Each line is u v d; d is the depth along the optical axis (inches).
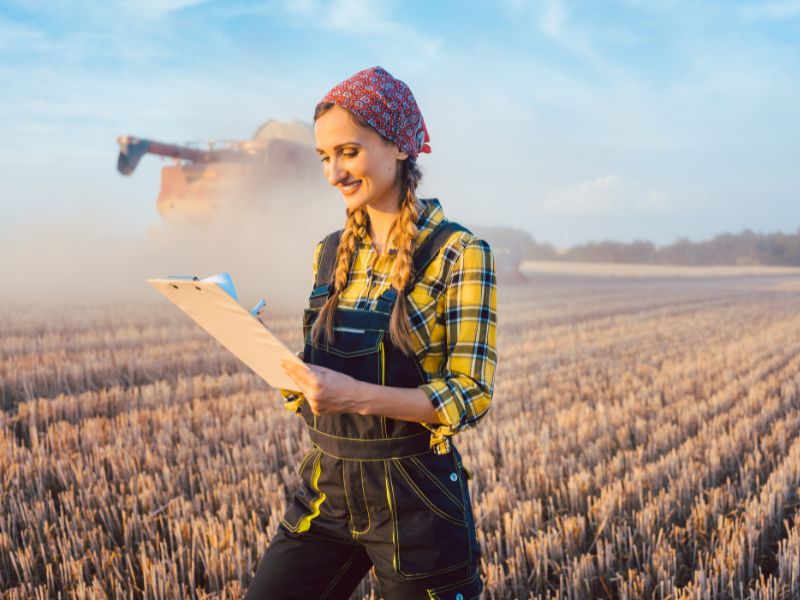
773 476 169.8
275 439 203.5
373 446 60.6
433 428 60.6
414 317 60.4
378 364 59.9
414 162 64.1
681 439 221.1
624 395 283.6
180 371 318.0
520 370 337.7
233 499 157.8
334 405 55.7
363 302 63.5
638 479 168.7
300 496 68.1
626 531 143.9
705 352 411.2
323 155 63.1
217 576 125.1
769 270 2532.0
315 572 66.3
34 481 167.0
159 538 142.9
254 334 54.7
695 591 119.3
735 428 215.9
